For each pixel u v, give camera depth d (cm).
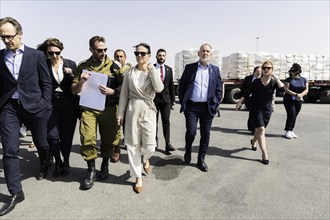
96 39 288
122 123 288
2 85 258
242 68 1214
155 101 420
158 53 413
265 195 289
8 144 247
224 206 262
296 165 395
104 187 296
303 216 247
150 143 284
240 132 625
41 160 310
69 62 322
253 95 397
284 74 1255
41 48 306
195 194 286
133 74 273
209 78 344
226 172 357
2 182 302
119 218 234
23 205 252
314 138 576
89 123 291
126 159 396
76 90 289
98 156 409
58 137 316
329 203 274
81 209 248
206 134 356
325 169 379
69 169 345
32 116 264
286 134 577
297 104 559
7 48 247
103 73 303
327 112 1022
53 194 276
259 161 409
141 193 285
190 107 357
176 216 240
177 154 433
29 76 255
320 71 1326
